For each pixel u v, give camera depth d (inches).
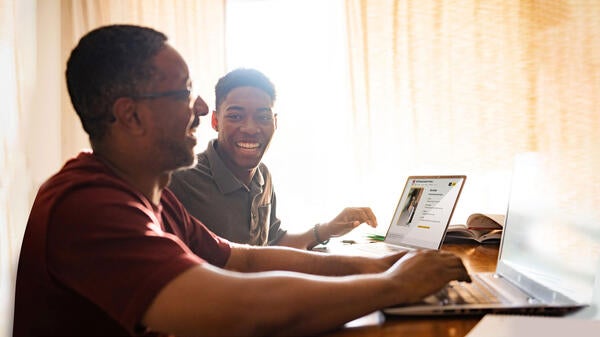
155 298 25.7
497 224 70.4
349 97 116.0
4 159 94.6
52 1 115.0
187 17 116.0
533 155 43.1
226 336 26.0
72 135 115.3
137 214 28.9
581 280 33.2
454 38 111.7
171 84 33.9
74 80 33.4
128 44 33.0
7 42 96.8
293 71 117.9
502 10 109.7
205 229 47.1
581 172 37.6
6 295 93.4
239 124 65.9
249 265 46.1
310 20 118.0
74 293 28.7
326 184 117.3
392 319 31.9
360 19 114.7
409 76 113.3
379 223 113.1
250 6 118.7
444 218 61.4
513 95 109.4
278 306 26.9
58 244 27.5
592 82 105.9
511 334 26.9
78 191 28.8
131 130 33.5
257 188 68.2
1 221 92.4
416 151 113.5
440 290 35.7
